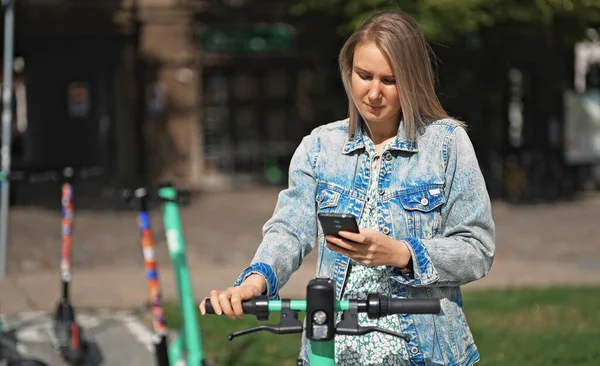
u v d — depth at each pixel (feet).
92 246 38.37
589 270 32.22
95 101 66.80
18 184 55.93
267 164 69.41
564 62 67.10
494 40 56.65
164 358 16.43
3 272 30.42
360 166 8.69
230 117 68.59
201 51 66.44
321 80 64.28
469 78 59.98
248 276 8.01
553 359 19.42
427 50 8.50
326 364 7.40
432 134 8.54
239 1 66.08
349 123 8.81
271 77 69.00
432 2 43.32
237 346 20.92
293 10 53.11
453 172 8.44
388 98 8.32
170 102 66.54
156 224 43.91
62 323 20.07
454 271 8.09
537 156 65.62
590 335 21.65
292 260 8.44
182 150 66.85
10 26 29.37
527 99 66.18
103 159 66.23
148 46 65.87
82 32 63.93
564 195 63.41
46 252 36.65
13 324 23.50
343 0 49.34
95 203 55.06
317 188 8.84
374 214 8.54
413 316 8.43
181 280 14.94
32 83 67.21
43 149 67.67
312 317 7.20
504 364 19.10
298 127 69.00
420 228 8.38
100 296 27.04
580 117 65.87
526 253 37.40
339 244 7.63
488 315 24.07
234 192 63.87
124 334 22.76
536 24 49.67
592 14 45.03
